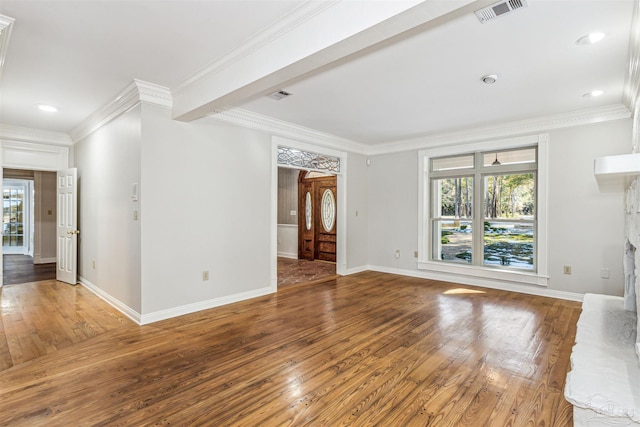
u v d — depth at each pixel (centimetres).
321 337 313
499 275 491
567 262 437
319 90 349
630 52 256
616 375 173
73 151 555
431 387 227
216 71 294
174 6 208
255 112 430
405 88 343
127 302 371
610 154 406
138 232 346
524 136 467
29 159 517
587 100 378
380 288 504
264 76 250
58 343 296
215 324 346
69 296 445
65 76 316
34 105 397
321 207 784
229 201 422
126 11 212
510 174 497
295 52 226
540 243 456
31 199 877
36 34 240
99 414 196
